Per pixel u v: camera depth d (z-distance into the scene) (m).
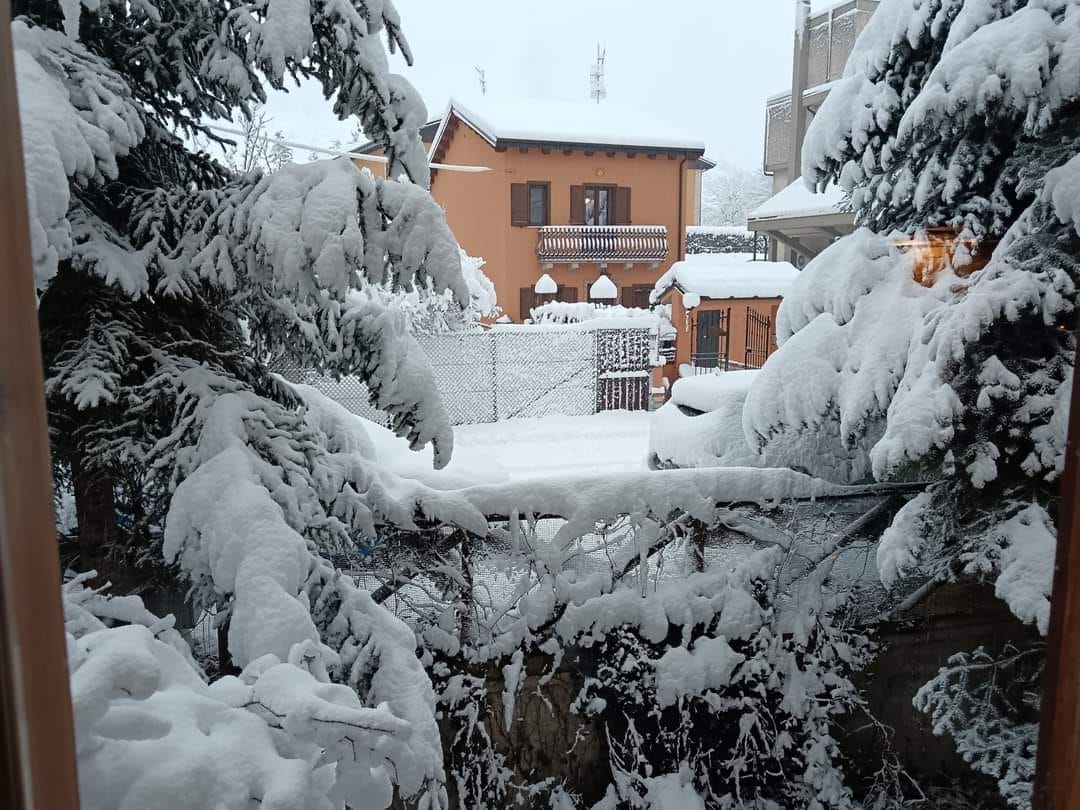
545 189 20.00
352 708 1.88
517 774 4.55
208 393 3.55
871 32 5.31
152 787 1.51
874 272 4.92
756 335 17.45
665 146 20.28
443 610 4.36
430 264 3.27
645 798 4.60
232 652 2.90
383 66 3.47
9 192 0.76
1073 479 0.90
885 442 4.09
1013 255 4.34
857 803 4.92
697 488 4.75
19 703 0.78
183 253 3.46
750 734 4.71
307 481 3.54
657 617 4.57
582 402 14.92
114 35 3.70
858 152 5.39
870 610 5.00
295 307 3.75
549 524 4.67
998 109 4.27
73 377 3.30
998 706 4.66
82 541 3.69
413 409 3.67
